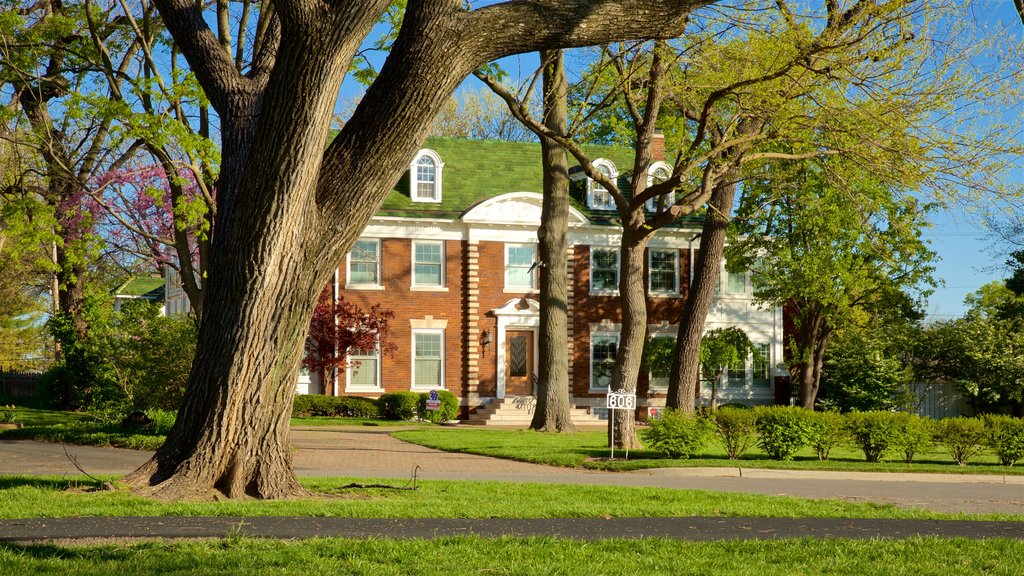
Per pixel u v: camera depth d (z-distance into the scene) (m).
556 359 30.27
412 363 38.06
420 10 11.41
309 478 15.28
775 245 37.72
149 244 31.56
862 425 21.81
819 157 20.30
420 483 15.04
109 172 30.03
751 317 41.81
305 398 36.00
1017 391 39.12
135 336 26.56
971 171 17.27
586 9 11.45
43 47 20.61
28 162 26.09
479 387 38.53
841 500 14.46
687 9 11.67
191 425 12.02
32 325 50.34
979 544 9.49
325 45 11.08
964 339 39.78
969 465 21.67
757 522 11.21
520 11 11.39
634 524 10.73
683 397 30.94
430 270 38.66
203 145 18.39
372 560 7.95
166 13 12.90
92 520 9.70
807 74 18.44
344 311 35.97
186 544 8.33
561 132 29.86
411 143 11.90
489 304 38.88
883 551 9.00
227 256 11.76
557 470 19.59
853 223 33.41
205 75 12.83
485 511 11.39
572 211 39.69
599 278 40.34
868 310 41.50
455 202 39.44
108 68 19.36
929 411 41.69
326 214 11.92
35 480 13.29
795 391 41.09
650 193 21.39
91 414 29.22
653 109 22.33
